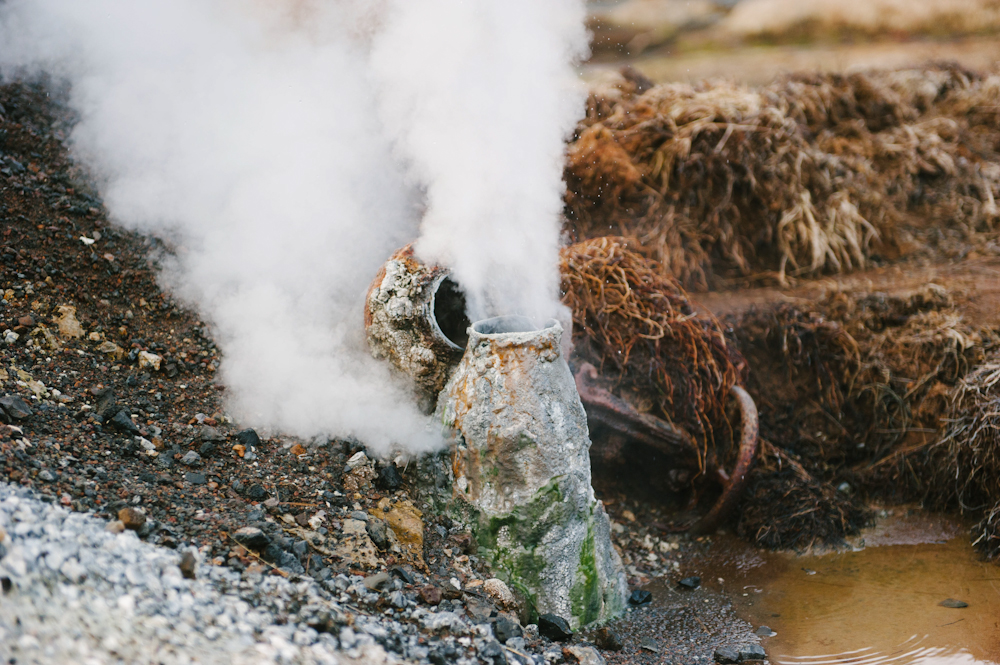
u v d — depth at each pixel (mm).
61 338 3230
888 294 3795
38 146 3510
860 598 3240
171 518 2955
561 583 3096
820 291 3846
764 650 3092
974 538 3408
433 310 3172
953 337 3648
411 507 3139
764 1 6426
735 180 3971
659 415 3521
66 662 2658
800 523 3451
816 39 6305
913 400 3654
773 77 4766
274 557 2941
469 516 3117
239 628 2785
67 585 2746
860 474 3615
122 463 3037
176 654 2709
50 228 3375
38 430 3021
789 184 4027
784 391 3701
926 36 6309
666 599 3264
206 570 2869
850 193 4113
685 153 3914
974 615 3160
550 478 3076
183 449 3121
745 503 3506
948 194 4230
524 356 3092
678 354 3527
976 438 3482
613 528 3461
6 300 3242
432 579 3029
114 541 2842
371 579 2967
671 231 3865
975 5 6227
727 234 3934
